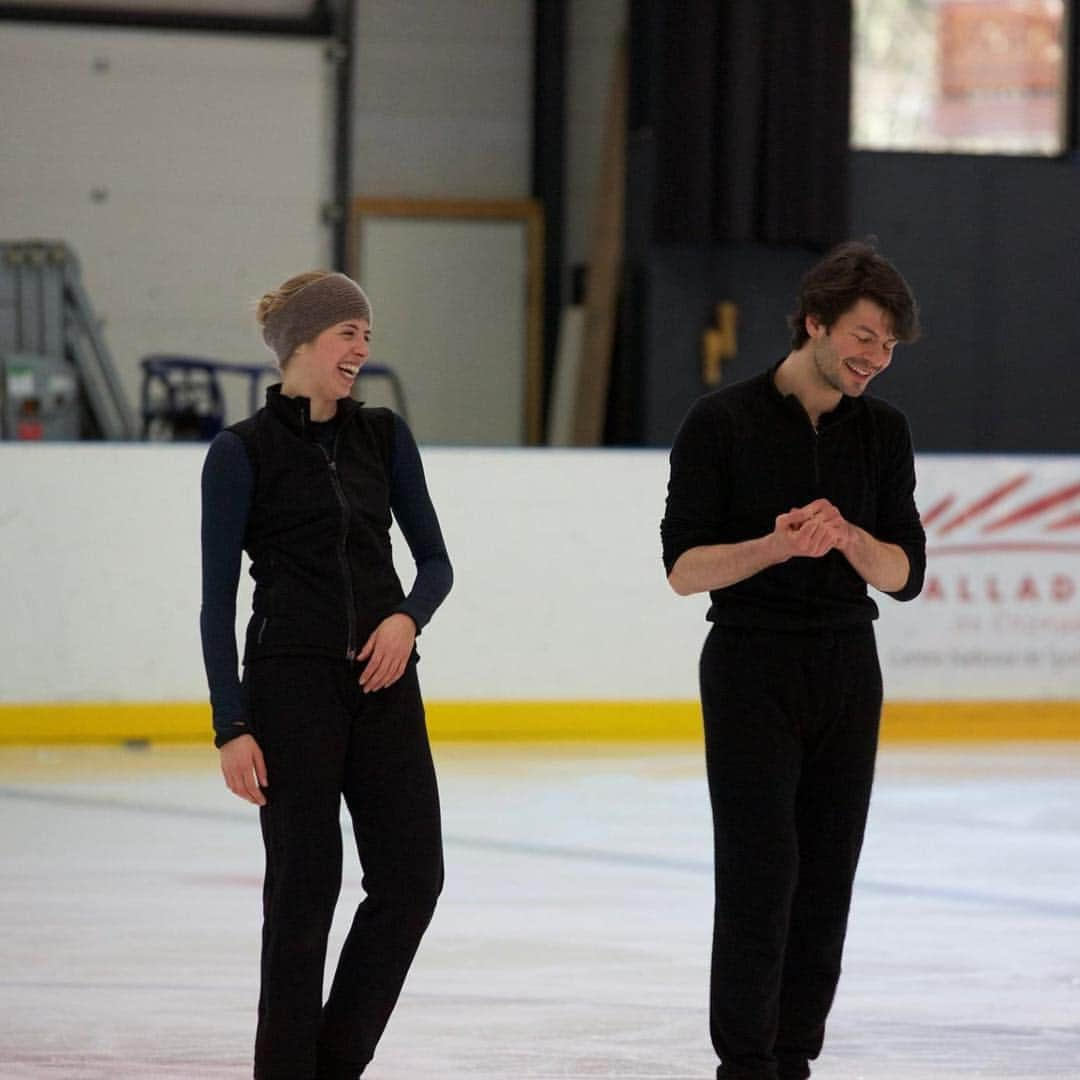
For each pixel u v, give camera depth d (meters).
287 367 12.01
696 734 34.34
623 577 34.00
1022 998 16.72
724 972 11.72
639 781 29.38
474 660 33.56
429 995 16.62
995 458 35.41
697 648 34.31
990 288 49.62
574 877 22.17
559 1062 14.48
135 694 32.59
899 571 11.78
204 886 21.44
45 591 32.28
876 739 12.09
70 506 32.31
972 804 27.52
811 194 46.94
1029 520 35.59
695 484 11.95
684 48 46.19
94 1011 15.93
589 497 33.84
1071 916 20.23
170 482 32.56
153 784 28.69
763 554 11.20
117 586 32.47
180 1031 15.28
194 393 45.25
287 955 11.42
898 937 19.17
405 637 11.66
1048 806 27.39
